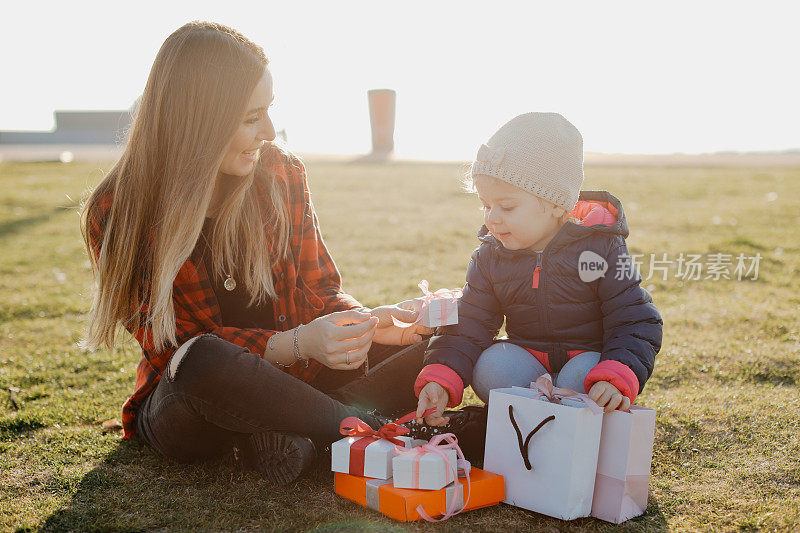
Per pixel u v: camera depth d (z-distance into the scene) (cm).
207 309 216
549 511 178
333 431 201
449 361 207
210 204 219
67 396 286
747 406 255
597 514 181
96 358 341
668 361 315
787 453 214
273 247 231
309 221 246
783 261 548
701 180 1066
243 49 199
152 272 207
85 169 1293
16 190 1035
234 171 208
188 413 190
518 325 218
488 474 189
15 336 390
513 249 211
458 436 213
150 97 201
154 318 200
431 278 510
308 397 194
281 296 235
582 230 202
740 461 210
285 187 237
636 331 194
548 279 207
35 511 185
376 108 1767
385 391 231
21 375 315
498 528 173
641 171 1207
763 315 396
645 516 180
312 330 206
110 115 2411
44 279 548
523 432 183
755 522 173
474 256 225
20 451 227
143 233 206
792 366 305
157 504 188
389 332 235
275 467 196
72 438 238
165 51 200
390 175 1220
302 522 176
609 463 179
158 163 202
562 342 212
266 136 209
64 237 734
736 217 751
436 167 1363
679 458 215
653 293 462
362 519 177
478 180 208
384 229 732
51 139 2338
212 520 178
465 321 218
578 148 208
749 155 1709
